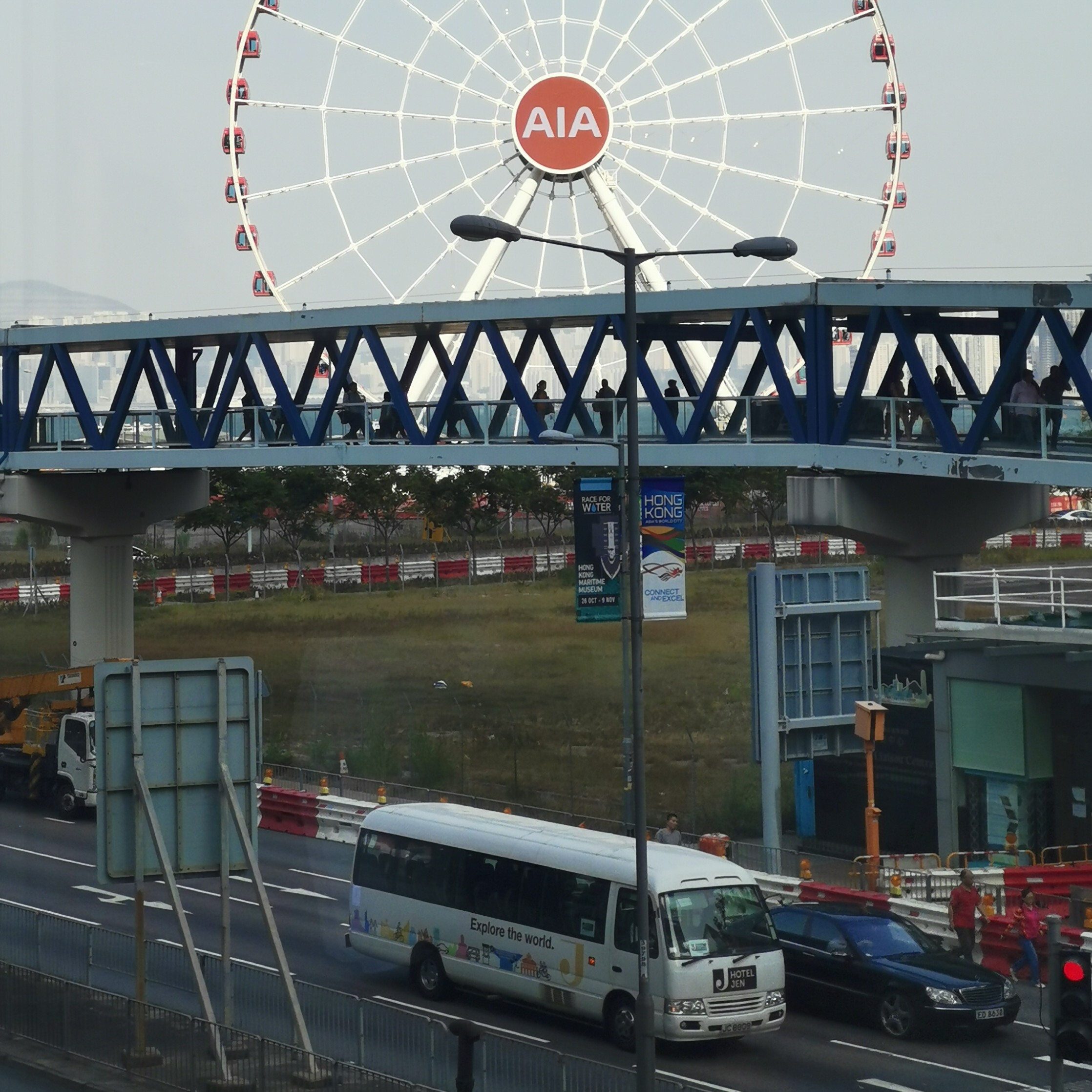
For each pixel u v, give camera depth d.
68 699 77.06
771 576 52.28
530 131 104.38
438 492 149.88
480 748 77.81
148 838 32.72
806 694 53.81
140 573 147.75
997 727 53.09
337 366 74.75
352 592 142.38
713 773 72.06
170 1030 31.38
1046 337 104.25
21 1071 32.75
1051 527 182.38
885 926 39.53
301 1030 31.56
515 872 39.56
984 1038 37.53
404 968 44.16
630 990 36.16
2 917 39.94
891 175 104.69
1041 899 46.16
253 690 33.59
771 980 36.72
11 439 88.38
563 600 134.62
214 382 84.88
